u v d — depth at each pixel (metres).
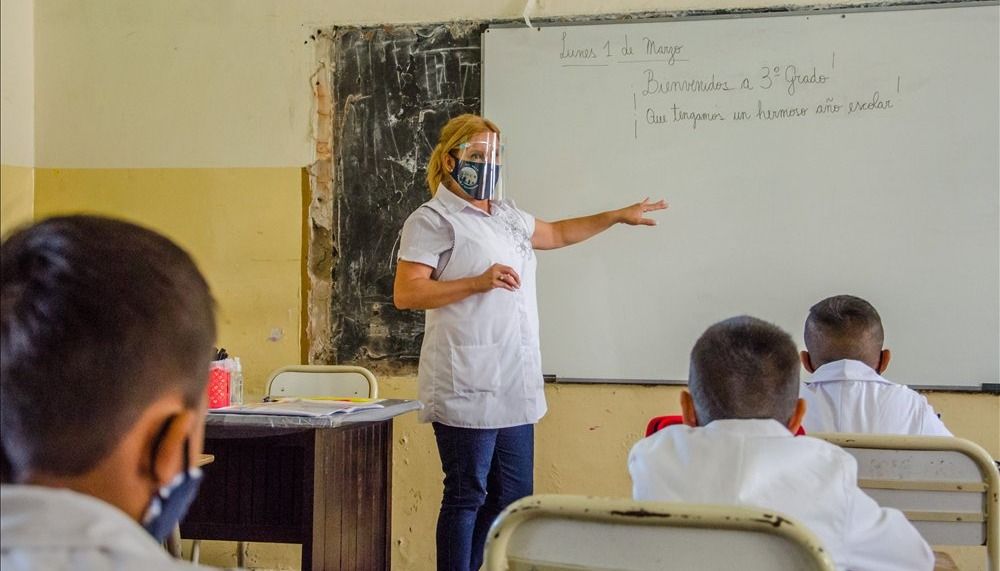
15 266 0.53
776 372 1.22
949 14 3.07
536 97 3.30
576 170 3.28
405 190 3.40
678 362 3.21
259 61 3.53
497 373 2.52
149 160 3.59
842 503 1.14
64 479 0.53
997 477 1.59
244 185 3.52
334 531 2.23
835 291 3.13
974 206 3.05
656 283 3.22
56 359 0.51
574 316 3.26
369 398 2.70
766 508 1.01
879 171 3.11
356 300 3.43
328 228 3.46
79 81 3.64
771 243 3.17
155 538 0.58
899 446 1.63
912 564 1.20
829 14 3.14
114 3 3.62
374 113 3.43
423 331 3.38
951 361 3.05
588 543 1.04
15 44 3.60
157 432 0.54
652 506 1.00
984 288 3.04
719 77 3.20
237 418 1.94
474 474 2.49
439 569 2.48
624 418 3.23
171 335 0.54
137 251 0.55
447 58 3.38
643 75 3.25
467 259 2.54
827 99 3.14
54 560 0.47
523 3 3.33
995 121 3.05
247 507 2.28
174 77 3.58
